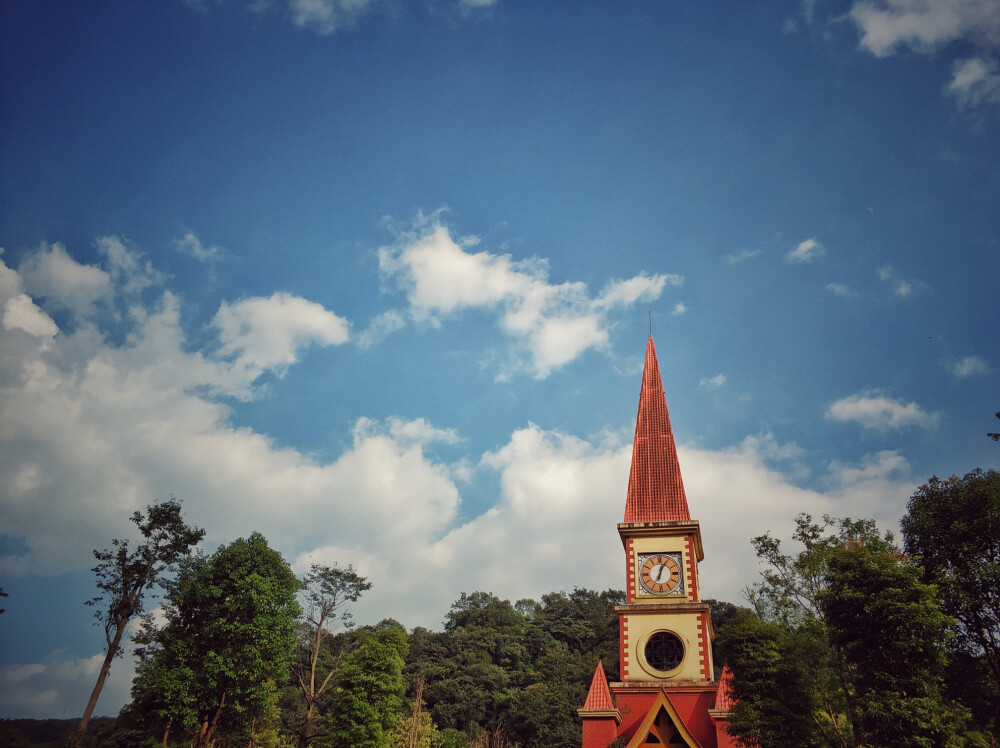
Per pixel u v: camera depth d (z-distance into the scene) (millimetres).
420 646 138125
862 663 36469
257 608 50000
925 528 45781
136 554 50469
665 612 52031
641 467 58156
